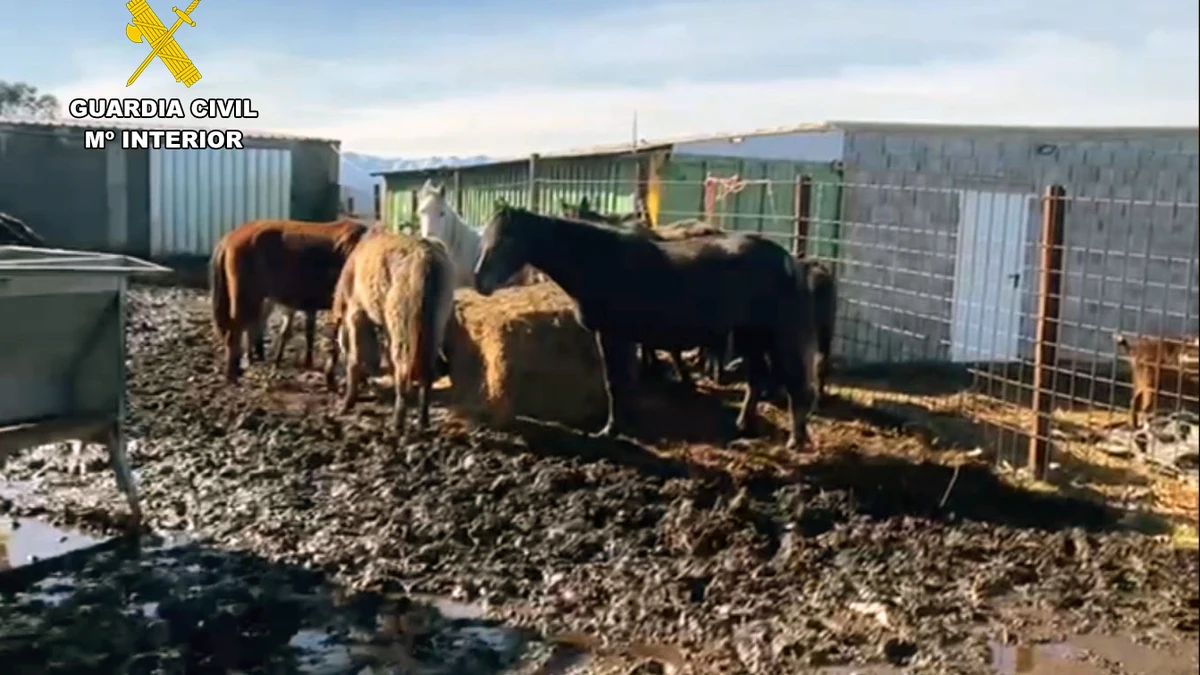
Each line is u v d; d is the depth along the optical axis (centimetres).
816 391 661
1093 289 916
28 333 401
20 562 402
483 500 468
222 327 718
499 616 359
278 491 485
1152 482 532
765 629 348
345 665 320
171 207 1432
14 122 1316
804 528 443
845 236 891
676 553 415
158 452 546
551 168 1190
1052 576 398
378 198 1664
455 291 674
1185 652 334
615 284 557
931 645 338
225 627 346
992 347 884
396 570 397
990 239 905
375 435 570
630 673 314
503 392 591
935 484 502
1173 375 623
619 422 581
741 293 556
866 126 891
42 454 540
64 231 1359
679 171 996
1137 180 923
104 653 324
